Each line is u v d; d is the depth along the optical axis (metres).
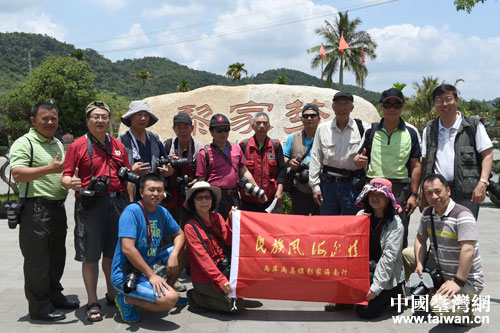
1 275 5.07
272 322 3.67
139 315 3.82
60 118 38.81
